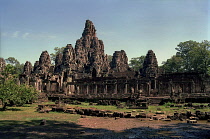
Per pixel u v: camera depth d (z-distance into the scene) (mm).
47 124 24828
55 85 86938
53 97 69000
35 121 26844
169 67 103000
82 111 34344
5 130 21094
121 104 47969
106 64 114500
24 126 23344
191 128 22172
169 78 68500
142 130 21422
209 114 27422
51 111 37406
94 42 119938
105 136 18922
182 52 106688
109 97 59688
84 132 20500
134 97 54031
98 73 94812
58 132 20531
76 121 27219
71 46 100750
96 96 63719
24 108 43031
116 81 74000
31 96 48094
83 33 126562
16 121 26547
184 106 42188
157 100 51344
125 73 90562
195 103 46406
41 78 91875
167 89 68250
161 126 23422
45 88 88688
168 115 29328
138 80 69750
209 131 20734
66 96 70250
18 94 41969
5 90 38562
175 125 23984
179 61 99188
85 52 117188
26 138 18094
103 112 32156
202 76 66312
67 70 93312
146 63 87375
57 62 115875
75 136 18922
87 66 101125
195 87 66438
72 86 87375
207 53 83750
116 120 28047
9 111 37125
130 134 19703
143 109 39844
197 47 90625
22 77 87750
